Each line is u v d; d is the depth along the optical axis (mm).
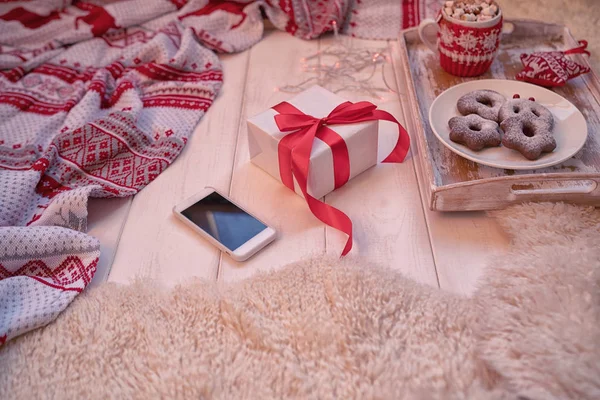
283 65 1349
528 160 997
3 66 1345
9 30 1412
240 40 1409
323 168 1002
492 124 1026
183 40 1366
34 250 945
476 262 951
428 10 1423
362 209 1030
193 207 1029
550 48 1258
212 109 1241
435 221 1005
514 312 847
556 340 806
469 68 1177
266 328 869
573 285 858
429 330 854
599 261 888
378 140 1143
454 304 880
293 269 932
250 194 1065
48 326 896
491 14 1140
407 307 878
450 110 1101
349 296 881
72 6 1464
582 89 1143
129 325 888
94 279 959
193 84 1271
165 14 1467
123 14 1430
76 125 1183
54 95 1294
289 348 850
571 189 970
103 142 1125
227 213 1018
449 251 966
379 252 970
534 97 1109
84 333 883
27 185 1047
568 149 1004
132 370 845
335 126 1023
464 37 1135
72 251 959
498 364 799
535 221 949
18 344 878
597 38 1327
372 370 815
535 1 1418
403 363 819
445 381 795
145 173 1101
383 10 1432
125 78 1287
